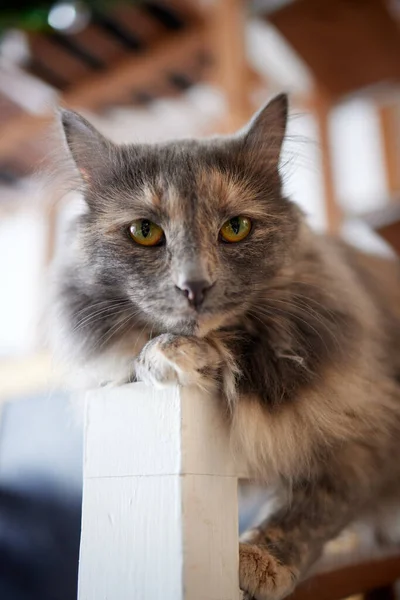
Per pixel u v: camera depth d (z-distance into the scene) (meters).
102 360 0.38
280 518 0.37
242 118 0.66
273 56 0.77
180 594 0.29
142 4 0.60
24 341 0.84
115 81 0.69
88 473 0.32
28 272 0.91
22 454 0.53
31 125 0.69
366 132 1.04
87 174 0.39
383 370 0.41
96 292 0.38
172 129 0.82
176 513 0.30
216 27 0.66
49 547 0.50
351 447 0.37
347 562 0.40
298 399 0.36
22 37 0.61
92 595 0.31
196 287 0.34
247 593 0.34
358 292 0.43
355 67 0.71
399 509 0.45
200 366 0.32
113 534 0.31
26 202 0.89
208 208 0.36
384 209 0.47
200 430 0.31
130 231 0.36
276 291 0.38
